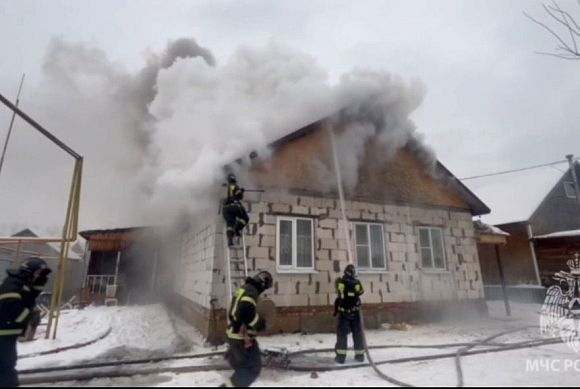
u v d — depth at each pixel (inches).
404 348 259.3
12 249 477.1
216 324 275.0
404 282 373.1
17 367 200.5
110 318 402.6
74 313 438.3
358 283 232.2
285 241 326.6
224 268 292.2
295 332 303.7
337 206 358.3
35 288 165.2
